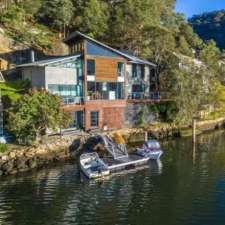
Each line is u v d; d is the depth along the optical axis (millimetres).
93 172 49656
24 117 56719
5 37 84688
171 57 89375
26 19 100688
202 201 41562
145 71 86500
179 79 83875
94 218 37094
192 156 62688
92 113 70312
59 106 59469
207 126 90688
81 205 40312
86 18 106500
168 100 83188
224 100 105938
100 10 110438
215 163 58031
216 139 79062
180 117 82562
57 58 69812
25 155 54969
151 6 123062
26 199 41938
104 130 70875
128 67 82688
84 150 62125
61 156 58781
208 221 36531
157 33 94875
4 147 54688
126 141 71438
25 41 88125
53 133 62656
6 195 43125
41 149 57156
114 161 54656
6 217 37250
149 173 52344
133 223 35969
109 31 106812
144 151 59156
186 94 83250
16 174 51031
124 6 109438
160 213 38312
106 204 40625
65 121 60188
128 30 101750
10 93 63094
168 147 69750
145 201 41531
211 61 121812
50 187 45906
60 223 35938
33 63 69500
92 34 105375
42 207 39750
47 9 105500
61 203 40875
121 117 75250
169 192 44438
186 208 39531
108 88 74812
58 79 68188
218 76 120375
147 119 80312
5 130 58750
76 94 70375
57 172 52094
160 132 77688
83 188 45750
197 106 89125
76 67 70188
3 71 76125
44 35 96125
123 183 47812
